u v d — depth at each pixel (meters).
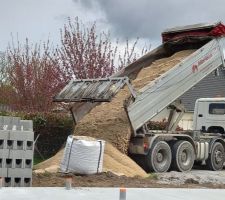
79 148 12.49
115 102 16.19
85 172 12.47
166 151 15.09
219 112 17.95
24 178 9.72
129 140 14.92
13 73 23.56
